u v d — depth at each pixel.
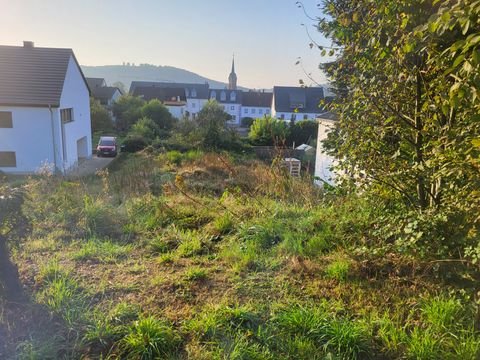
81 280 3.25
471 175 2.48
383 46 3.11
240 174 9.42
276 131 26.98
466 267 2.90
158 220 5.31
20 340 2.37
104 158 25.97
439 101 2.88
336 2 3.69
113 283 3.19
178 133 26.88
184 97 65.88
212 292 3.07
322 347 2.37
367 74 3.52
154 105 41.31
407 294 2.98
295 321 2.55
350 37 3.43
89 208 5.32
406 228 2.93
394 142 3.65
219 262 3.76
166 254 3.92
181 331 2.49
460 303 2.70
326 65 4.14
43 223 4.96
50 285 3.05
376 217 3.70
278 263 3.66
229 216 5.19
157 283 3.20
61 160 19.83
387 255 3.59
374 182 3.62
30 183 6.46
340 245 3.96
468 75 1.87
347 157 3.85
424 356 2.23
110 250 4.04
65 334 2.45
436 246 2.94
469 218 2.67
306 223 4.70
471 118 2.47
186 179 10.19
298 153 21.06
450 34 2.44
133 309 2.73
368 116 3.48
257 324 2.60
